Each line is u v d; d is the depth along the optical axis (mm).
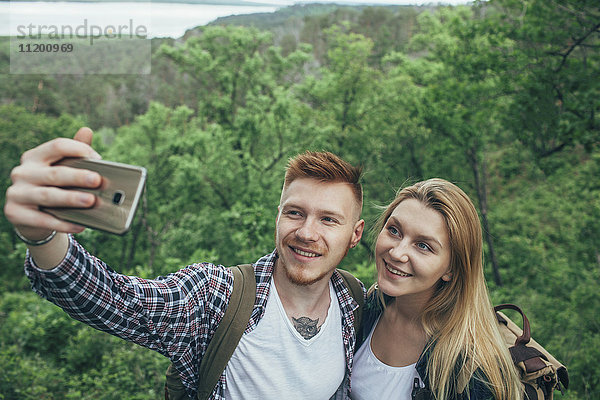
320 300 1511
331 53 20422
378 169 17812
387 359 1666
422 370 1570
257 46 21047
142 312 1147
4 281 21938
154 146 25125
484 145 16844
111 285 1084
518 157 15328
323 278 1434
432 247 1504
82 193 727
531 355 1525
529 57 10094
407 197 1617
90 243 12719
